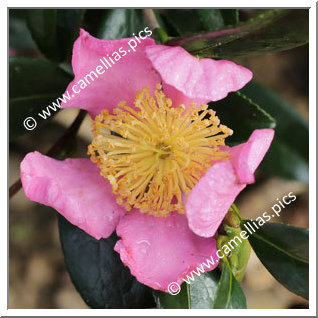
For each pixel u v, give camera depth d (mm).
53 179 201
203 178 183
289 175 244
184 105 203
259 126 207
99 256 225
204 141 203
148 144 206
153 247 201
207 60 190
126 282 224
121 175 209
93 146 205
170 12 251
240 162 183
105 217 205
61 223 227
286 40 197
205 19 230
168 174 204
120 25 223
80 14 226
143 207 204
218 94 188
